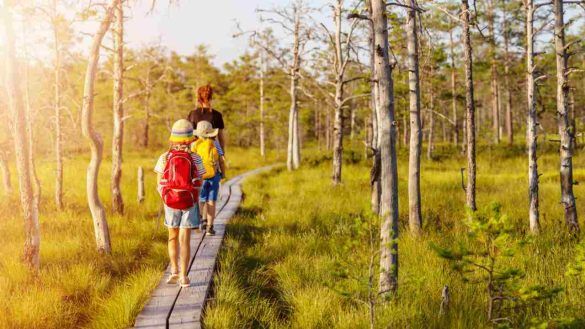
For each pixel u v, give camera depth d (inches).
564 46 375.9
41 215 422.3
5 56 252.8
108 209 462.0
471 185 403.9
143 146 1588.3
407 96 1019.3
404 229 377.4
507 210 464.8
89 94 291.9
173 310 207.2
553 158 1036.5
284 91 1603.1
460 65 1227.2
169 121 1581.0
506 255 168.6
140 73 1272.1
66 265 279.3
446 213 450.9
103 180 685.3
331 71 948.0
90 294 238.2
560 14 375.2
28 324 201.3
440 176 751.7
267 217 442.9
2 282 241.0
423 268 261.7
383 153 217.5
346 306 213.9
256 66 1523.1
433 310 207.0
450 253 177.5
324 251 314.8
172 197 228.7
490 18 1035.9
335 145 703.7
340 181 698.8
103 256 298.0
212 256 293.9
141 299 217.5
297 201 523.2
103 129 1529.3
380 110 219.3
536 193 374.9
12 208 443.2
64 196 531.2
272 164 1306.6
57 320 206.8
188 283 237.3
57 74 520.1
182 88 1903.3
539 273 256.2
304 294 228.7
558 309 205.6
